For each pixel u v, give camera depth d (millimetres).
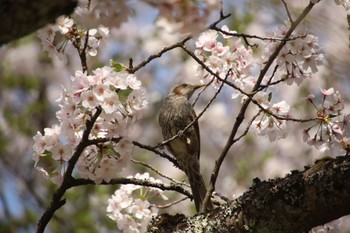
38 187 18594
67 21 8281
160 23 5496
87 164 8289
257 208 7367
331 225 8773
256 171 18297
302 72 8867
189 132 12633
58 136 8305
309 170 7141
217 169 9547
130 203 9867
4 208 17453
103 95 7770
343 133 8602
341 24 13234
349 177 6840
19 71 19516
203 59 9469
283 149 18328
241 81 9414
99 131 8281
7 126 18922
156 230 8203
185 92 13523
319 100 16203
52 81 19781
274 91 9797
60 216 17141
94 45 8508
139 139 19141
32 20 4926
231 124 19297
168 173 18062
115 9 5398
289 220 7191
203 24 5469
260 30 16703
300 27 8773
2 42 4961
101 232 16938
